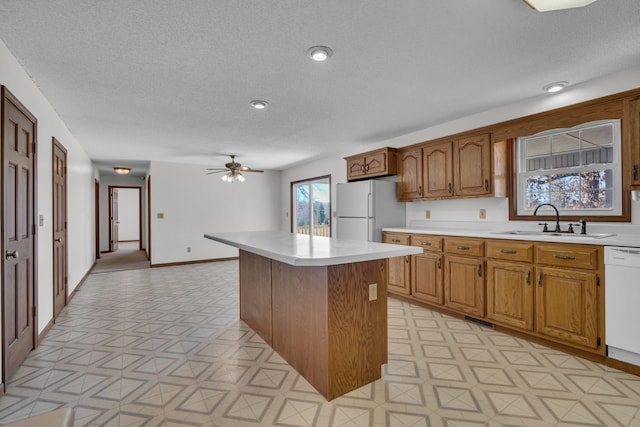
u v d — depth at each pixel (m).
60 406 1.80
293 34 1.90
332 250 1.91
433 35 1.93
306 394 1.92
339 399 1.86
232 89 2.71
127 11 1.66
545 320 2.50
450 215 3.83
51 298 3.06
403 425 1.63
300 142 4.68
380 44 2.02
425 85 2.66
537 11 1.69
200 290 4.44
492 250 2.86
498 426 1.61
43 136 2.82
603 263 2.19
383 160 4.21
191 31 1.86
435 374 2.13
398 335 2.78
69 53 2.09
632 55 2.18
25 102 2.35
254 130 4.01
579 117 2.60
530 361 2.30
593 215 2.73
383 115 3.44
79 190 4.68
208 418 1.69
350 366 1.94
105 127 3.81
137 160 6.18
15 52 2.07
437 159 3.70
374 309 2.05
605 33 1.91
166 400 1.86
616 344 2.13
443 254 3.29
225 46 2.03
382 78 2.52
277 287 2.46
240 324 3.11
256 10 1.67
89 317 3.31
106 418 1.69
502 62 2.27
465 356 2.38
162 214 6.37
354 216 4.32
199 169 6.79
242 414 1.73
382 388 1.97
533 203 3.19
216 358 2.39
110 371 2.19
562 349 2.45
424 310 3.47
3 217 1.94
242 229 7.31
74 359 2.37
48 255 2.96
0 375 1.90
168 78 2.48
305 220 7.06
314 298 1.98
